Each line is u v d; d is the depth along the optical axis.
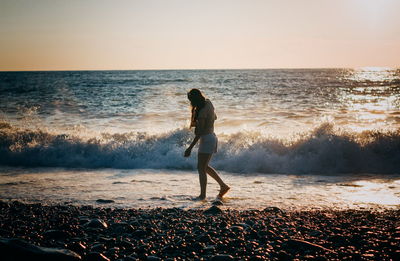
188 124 10.78
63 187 6.56
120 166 8.76
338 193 6.00
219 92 35.16
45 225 4.20
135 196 5.89
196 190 6.36
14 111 20.62
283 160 8.29
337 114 18.03
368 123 15.04
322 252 3.24
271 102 24.41
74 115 19.00
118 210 4.96
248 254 3.26
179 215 4.68
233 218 4.49
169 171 8.27
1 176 7.62
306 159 8.28
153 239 3.72
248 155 8.46
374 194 5.89
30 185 6.73
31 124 15.84
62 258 2.89
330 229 3.97
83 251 3.34
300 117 17.03
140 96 31.16
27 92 37.22
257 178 7.43
